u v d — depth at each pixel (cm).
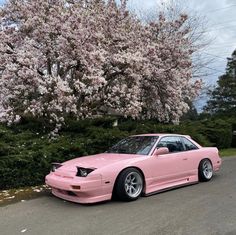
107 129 1254
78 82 1116
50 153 934
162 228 546
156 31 1549
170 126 1509
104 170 691
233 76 4138
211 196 755
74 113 1185
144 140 846
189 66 1559
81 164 723
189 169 872
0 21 1263
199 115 3816
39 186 888
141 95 1466
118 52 1280
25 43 1173
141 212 637
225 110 4059
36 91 1118
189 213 625
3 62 1141
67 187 682
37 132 1210
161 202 707
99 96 1254
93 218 609
